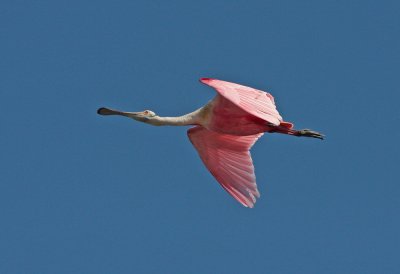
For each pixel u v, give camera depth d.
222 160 17.66
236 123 16.45
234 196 17.39
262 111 14.59
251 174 17.36
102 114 17.12
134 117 17.03
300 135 16.78
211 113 16.61
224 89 14.62
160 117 17.02
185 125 16.91
